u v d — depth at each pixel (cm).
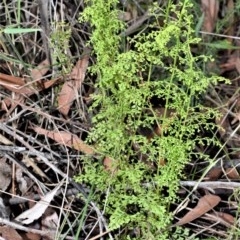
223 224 108
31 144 110
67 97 113
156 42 92
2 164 107
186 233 101
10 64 116
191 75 93
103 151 103
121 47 120
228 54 138
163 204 101
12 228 102
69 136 109
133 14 126
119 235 103
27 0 121
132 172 98
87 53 115
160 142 96
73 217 106
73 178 104
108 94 111
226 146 119
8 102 113
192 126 97
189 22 91
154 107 117
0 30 110
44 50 117
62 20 113
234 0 142
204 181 111
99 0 92
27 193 107
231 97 126
